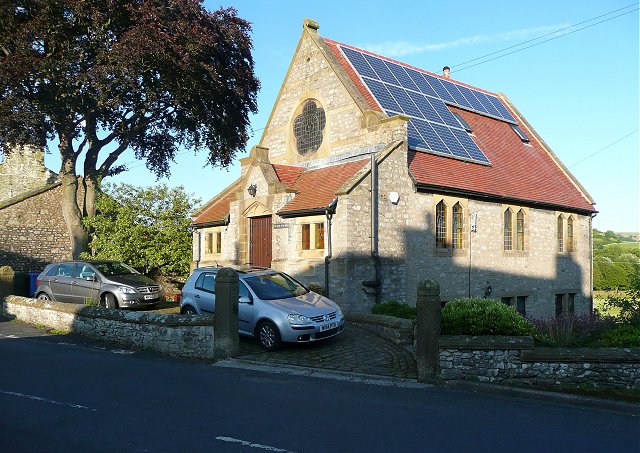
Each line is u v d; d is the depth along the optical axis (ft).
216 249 73.10
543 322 35.17
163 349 38.32
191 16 69.97
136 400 25.16
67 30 65.46
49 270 59.52
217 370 32.65
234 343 36.29
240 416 22.52
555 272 81.92
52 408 23.68
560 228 84.84
